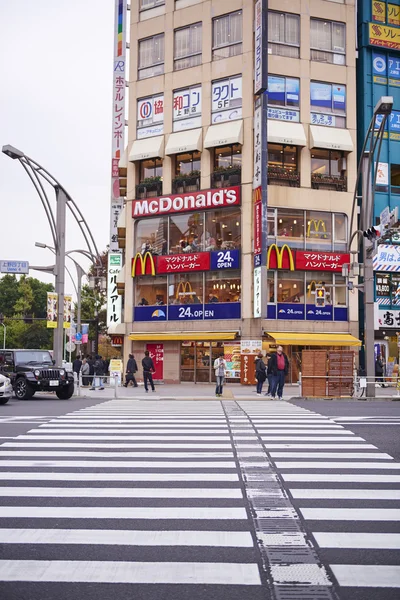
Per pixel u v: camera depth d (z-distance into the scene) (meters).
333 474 9.19
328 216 36.84
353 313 36.69
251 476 9.05
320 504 7.52
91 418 16.38
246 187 35.94
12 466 9.74
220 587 4.93
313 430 13.78
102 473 9.25
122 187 43.28
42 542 6.08
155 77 39.88
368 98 39.78
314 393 25.03
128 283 39.75
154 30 40.19
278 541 6.10
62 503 7.57
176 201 37.97
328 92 37.56
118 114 43.47
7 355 25.56
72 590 4.88
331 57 37.94
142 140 39.97
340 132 37.34
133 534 6.33
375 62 40.22
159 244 38.97
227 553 5.74
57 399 24.84
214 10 37.88
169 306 38.19
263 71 34.69
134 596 4.75
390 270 38.31
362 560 5.56
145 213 39.16
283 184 36.28
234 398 24.89
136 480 8.80
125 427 14.32
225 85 37.19
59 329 27.19
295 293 36.00
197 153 38.19
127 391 29.81
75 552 5.78
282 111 36.44
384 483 8.62
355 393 26.19
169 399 24.64
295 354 36.06
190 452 10.95
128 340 39.38
